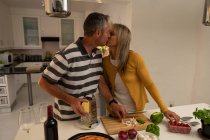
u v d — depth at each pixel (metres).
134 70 1.40
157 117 1.21
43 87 1.16
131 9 2.60
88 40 1.20
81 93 1.27
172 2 2.70
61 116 1.30
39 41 5.54
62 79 1.23
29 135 1.08
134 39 2.65
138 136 1.00
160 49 2.80
